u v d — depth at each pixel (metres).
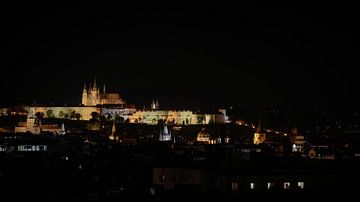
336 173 160.00
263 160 182.12
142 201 143.75
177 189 151.62
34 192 163.50
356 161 193.50
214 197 138.75
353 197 136.38
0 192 162.25
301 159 195.25
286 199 135.50
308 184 154.12
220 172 154.62
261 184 150.00
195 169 171.50
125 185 185.50
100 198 153.50
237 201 135.12
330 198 135.25
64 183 184.38
